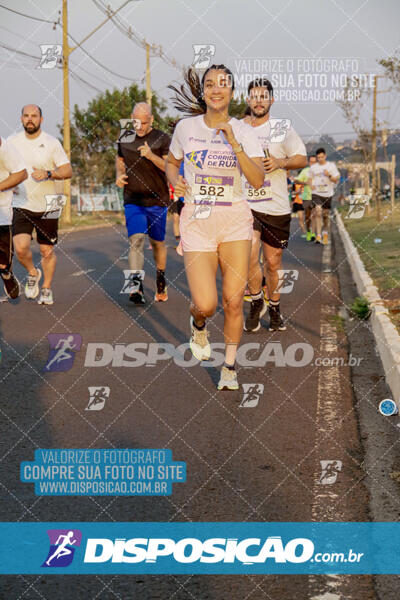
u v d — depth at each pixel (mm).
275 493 3393
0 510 3230
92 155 32688
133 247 8242
